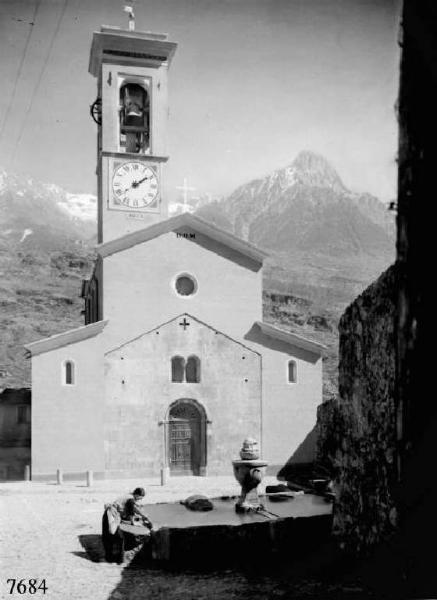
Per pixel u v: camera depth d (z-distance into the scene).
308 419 34.44
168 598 11.06
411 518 6.66
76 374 31.64
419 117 6.20
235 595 10.77
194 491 26.86
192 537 13.42
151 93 35.22
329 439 9.46
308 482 20.59
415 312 6.45
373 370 7.57
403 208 6.59
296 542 13.35
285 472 33.84
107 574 12.98
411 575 6.64
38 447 30.89
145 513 17.25
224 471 33.16
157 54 35.16
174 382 33.12
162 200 35.22
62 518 20.06
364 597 7.51
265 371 34.22
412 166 6.36
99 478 31.47
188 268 33.94
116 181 34.81
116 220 34.66
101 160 35.34
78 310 103.25
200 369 33.44
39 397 31.09
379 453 7.42
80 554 14.87
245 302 34.41
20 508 22.34
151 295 33.25
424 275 6.24
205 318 33.81
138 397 32.47
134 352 32.66
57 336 31.41
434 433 6.20
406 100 6.45
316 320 77.19
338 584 8.43
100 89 35.50
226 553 13.34
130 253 33.25
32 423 30.97
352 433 8.27
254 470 17.30
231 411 33.62
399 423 6.87
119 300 32.78
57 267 113.75
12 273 109.44
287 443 34.09
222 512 17.33
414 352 6.50
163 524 15.55
